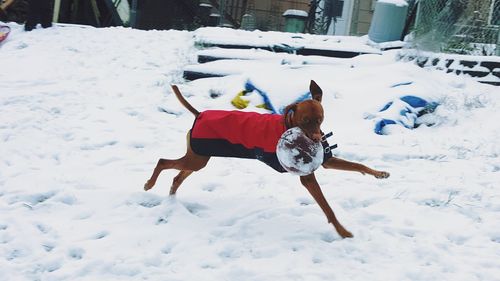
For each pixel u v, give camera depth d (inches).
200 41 398.9
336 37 437.1
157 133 256.7
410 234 165.6
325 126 282.7
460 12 367.2
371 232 165.2
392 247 156.9
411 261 149.5
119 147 237.3
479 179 213.5
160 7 633.6
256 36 416.5
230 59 366.9
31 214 171.0
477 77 359.9
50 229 161.9
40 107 286.7
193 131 168.1
